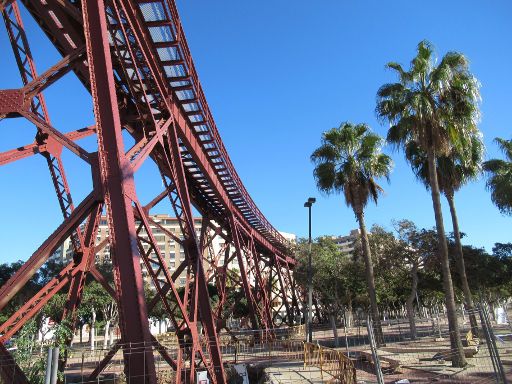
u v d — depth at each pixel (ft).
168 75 48.19
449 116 62.54
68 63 35.76
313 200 106.32
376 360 27.50
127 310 28.84
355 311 176.35
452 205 90.99
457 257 88.22
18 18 36.73
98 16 33.09
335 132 92.68
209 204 91.04
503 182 100.12
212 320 47.42
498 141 106.83
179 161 47.55
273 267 166.50
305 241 137.28
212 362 45.52
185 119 54.80
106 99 32.27
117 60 43.32
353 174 88.99
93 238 43.29
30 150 37.24
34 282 127.95
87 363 64.49
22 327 34.14
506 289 169.78
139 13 39.96
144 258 40.19
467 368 47.75
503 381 31.32
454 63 63.36
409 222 111.75
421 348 67.77
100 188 32.30
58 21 36.99
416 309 197.26
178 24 42.98
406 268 117.19
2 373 28.53
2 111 31.63
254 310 97.60
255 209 111.96
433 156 62.90
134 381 27.50
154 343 40.40
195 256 47.14
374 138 90.79
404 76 65.05
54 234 30.76
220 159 70.33
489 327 32.58
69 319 39.78
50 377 18.57
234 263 316.19
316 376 50.83
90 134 40.75
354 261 123.75
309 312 99.14
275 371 56.65
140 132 48.37
